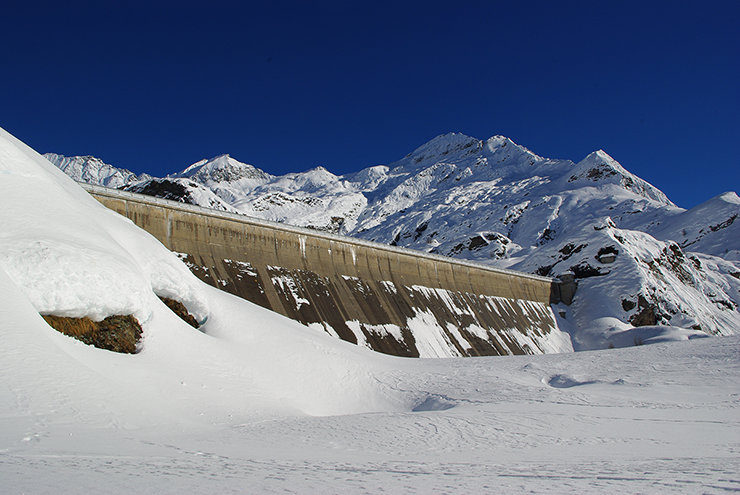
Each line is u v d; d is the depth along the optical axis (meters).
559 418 23.44
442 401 32.22
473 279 93.94
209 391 25.12
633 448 16.05
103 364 22.30
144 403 20.23
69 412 15.97
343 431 19.59
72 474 8.55
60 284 22.80
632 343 90.69
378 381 36.31
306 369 33.56
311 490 7.88
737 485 8.45
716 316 121.38
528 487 8.37
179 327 28.92
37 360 17.53
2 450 10.91
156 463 10.26
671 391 34.09
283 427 20.88
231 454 12.80
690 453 14.74
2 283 20.31
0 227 23.33
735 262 165.88
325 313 61.06
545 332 99.38
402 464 11.71
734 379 36.88
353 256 72.75
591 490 8.08
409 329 69.44
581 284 116.94
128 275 26.61
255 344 33.53
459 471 10.46
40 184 28.09
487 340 81.38
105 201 50.62
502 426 20.91
